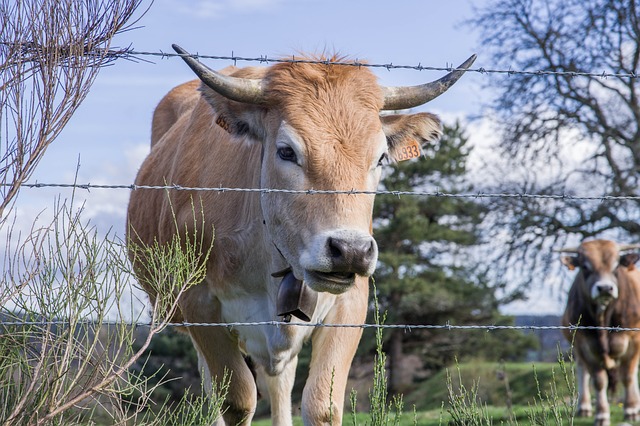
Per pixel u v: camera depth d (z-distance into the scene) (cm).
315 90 492
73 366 423
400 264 3644
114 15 428
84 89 416
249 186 546
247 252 549
